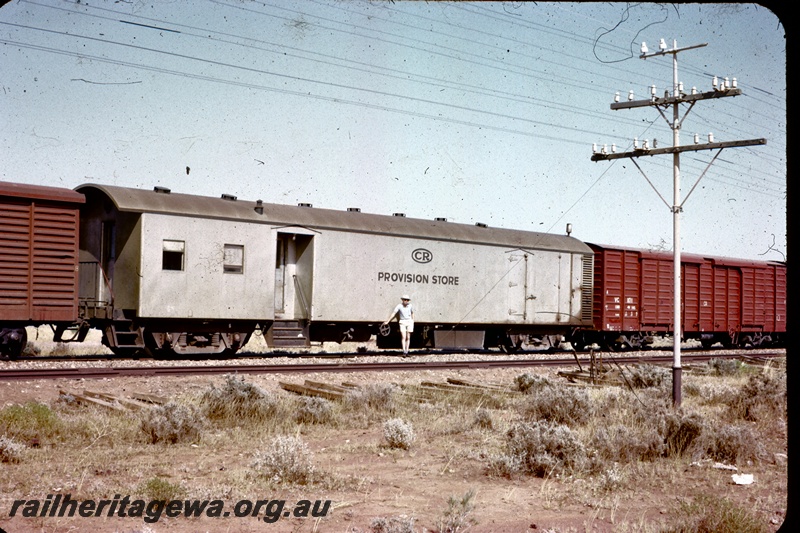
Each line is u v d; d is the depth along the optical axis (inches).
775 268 1325.0
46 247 614.9
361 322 822.5
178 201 695.7
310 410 398.3
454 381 589.6
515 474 287.3
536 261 970.7
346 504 234.4
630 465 307.1
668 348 1227.2
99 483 245.8
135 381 499.8
